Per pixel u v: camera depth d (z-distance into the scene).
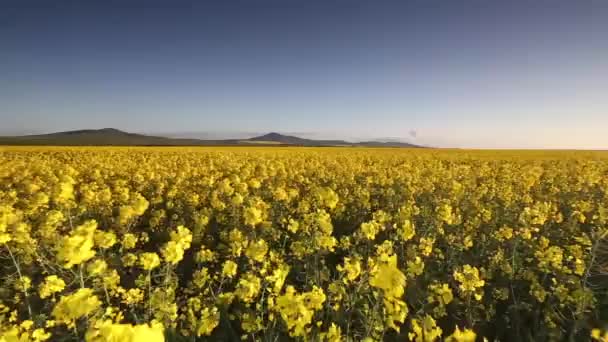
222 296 4.73
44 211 9.95
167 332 4.28
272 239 8.06
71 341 4.05
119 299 5.19
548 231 9.55
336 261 7.55
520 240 7.61
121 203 11.34
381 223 7.92
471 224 8.91
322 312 4.69
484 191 12.97
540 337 5.02
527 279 6.27
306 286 5.69
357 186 14.55
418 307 5.61
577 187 14.70
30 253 6.40
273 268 6.03
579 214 9.40
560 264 6.20
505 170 20.88
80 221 10.10
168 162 25.59
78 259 3.82
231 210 10.52
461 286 5.21
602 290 6.13
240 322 5.15
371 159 33.56
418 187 14.23
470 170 23.70
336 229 10.13
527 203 11.70
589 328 4.88
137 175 15.87
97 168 20.03
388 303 2.91
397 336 4.86
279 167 20.16
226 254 7.49
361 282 4.59
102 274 5.00
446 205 8.50
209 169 21.36
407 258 6.95
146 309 4.91
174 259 4.65
